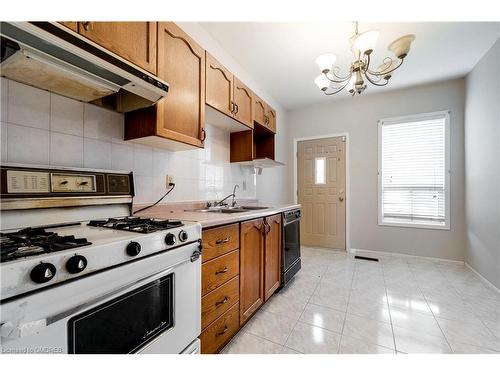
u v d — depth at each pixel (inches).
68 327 25.0
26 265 21.3
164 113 53.6
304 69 108.6
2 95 38.7
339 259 129.6
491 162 91.8
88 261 25.7
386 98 137.5
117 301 30.1
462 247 119.2
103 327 29.0
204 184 86.4
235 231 59.8
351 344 57.7
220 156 96.2
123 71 39.5
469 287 91.4
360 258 131.3
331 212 153.4
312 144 159.8
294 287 92.3
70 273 24.2
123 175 54.8
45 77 39.1
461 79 119.0
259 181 131.3
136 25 46.6
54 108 45.1
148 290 35.3
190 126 61.2
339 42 87.7
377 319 68.9
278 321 68.1
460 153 119.4
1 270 19.8
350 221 147.2
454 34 83.4
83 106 49.7
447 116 122.0
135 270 31.2
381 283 95.7
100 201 49.1
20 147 40.5
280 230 87.6
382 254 137.9
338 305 77.5
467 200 114.3
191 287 42.2
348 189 147.9
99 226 41.7
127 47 44.5
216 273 52.4
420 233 129.0
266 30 81.1
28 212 39.8
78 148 48.6
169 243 36.8
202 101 65.1
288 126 167.9
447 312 72.7
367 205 142.6
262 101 107.1
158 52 50.9
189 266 41.9
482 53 95.7
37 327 21.9
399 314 71.6
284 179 162.9
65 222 44.1
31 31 29.1
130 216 54.7
